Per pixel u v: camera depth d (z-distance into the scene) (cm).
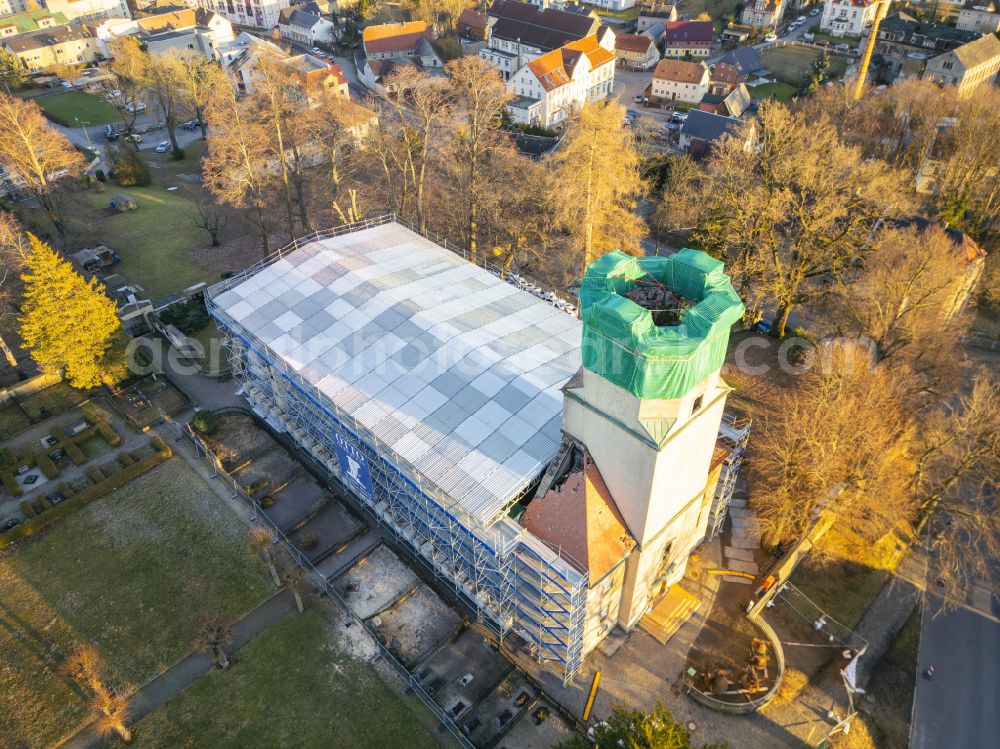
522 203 8519
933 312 6134
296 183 8812
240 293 5947
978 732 4431
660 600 4922
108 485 5825
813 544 5438
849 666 4506
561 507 4156
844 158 6788
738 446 5103
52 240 9000
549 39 15475
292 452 6188
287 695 4466
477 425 4616
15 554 5384
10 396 6725
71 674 4450
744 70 15088
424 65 16062
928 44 14600
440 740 4219
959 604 5141
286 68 9344
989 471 5388
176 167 11775
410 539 5119
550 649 4400
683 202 8769
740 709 4347
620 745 3475
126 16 19875
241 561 5281
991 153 8788
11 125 8488
